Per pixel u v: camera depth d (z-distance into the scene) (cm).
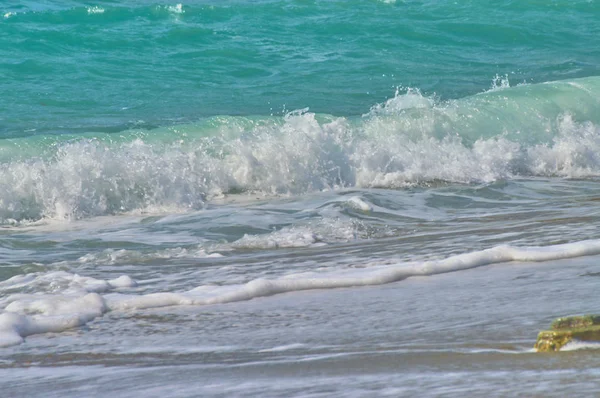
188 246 2497
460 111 4191
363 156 3631
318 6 7688
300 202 3228
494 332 1330
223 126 3869
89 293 1797
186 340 1462
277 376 1132
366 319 1512
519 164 3847
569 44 6950
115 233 2777
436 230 2578
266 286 1820
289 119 3909
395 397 952
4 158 3447
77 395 1123
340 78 5503
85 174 3164
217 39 6450
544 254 2019
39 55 5794
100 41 6156
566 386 937
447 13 7756
